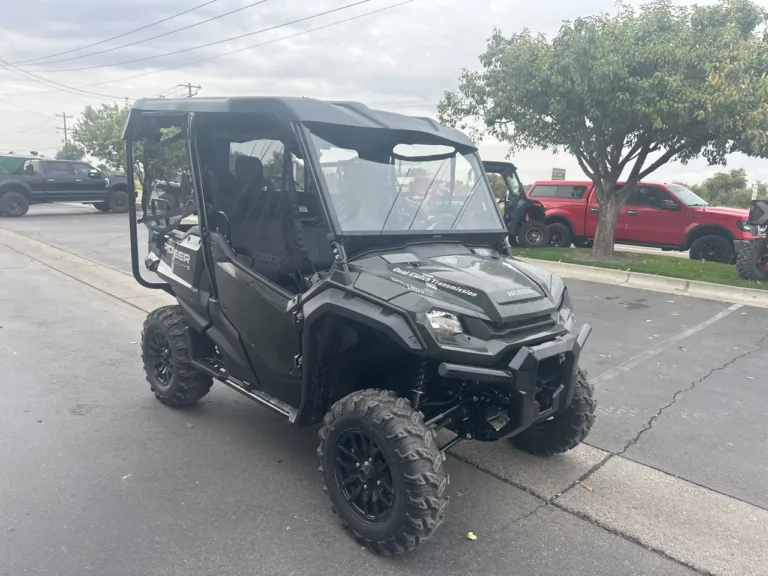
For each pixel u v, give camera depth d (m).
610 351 6.91
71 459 4.12
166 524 3.39
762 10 11.14
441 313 2.99
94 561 3.04
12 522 3.35
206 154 4.30
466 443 4.56
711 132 11.20
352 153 3.67
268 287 3.76
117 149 34.97
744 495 3.87
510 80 12.05
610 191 13.25
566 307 3.72
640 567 3.15
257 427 4.76
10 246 14.71
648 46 10.59
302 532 3.37
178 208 4.77
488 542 3.33
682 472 4.17
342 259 3.32
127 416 4.90
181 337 4.87
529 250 14.91
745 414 5.17
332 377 3.62
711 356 6.77
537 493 3.86
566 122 12.08
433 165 4.04
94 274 11.20
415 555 3.20
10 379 5.64
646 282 11.07
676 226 14.64
